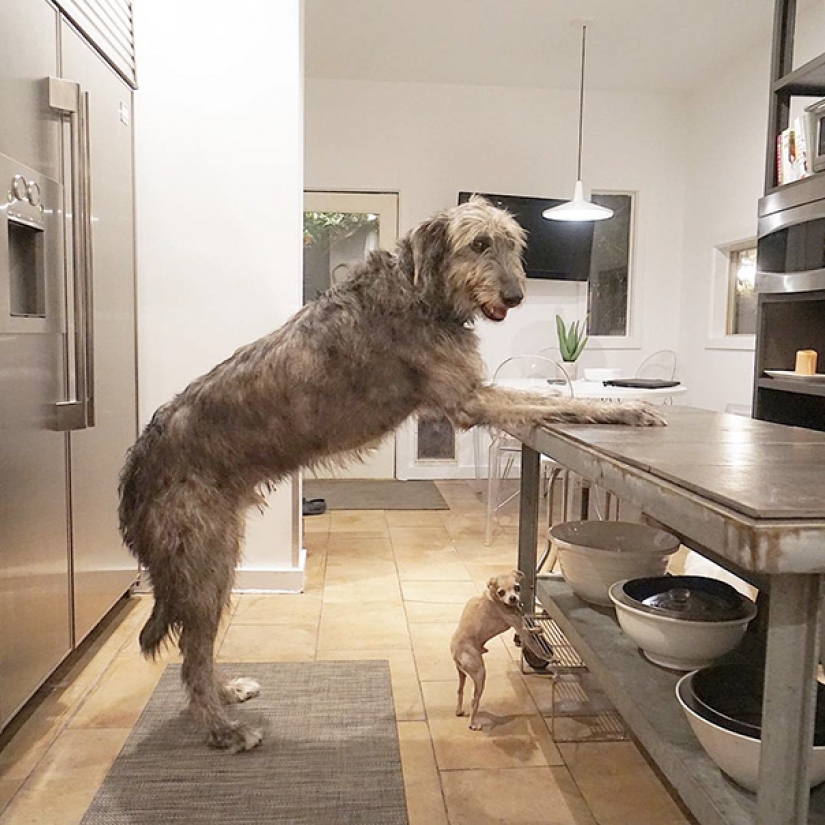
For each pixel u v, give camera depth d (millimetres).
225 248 2953
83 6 2277
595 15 4281
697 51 4773
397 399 1906
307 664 2354
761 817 903
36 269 1962
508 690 2184
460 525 4227
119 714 2033
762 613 1719
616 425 1675
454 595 3021
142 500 1858
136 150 2902
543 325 5691
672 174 5691
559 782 1732
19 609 1861
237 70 2902
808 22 4121
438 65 5102
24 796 1667
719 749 1115
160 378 2971
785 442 1383
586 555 1886
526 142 5559
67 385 2117
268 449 1892
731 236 4977
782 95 3150
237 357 1940
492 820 1589
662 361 5797
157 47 2881
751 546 786
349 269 2016
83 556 2309
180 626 1863
